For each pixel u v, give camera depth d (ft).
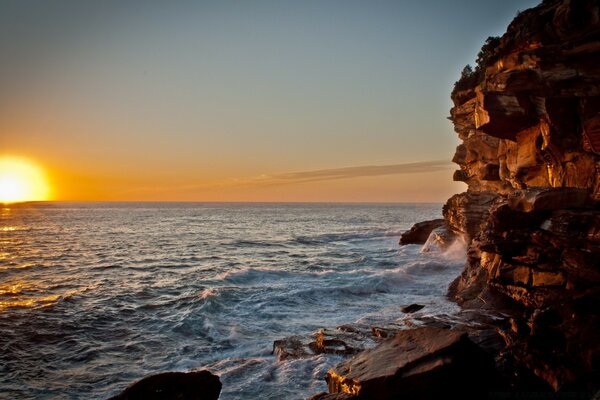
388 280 93.61
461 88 99.25
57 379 49.42
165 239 220.43
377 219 431.43
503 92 52.70
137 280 107.86
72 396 45.44
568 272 43.98
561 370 34.94
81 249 173.47
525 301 48.21
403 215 523.29
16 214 501.56
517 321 45.14
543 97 49.29
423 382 32.48
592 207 46.03
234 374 46.44
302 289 89.35
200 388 34.68
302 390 42.37
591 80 43.34
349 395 32.91
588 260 42.24
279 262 141.69
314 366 46.65
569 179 53.01
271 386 43.39
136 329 67.00
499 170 84.48
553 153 55.01
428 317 55.21
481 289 67.82
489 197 100.89
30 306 79.66
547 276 46.44
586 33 39.93
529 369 36.81
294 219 431.02
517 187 73.15
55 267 127.65
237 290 89.51
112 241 206.80
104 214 516.73
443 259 121.08
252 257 155.22
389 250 163.63
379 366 34.83
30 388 47.11
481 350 36.55
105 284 102.01
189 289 95.55
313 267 128.57
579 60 42.88
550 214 47.29
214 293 85.30
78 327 67.51
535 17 43.24
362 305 78.43
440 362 33.35
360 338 52.34
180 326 67.41
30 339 61.82
